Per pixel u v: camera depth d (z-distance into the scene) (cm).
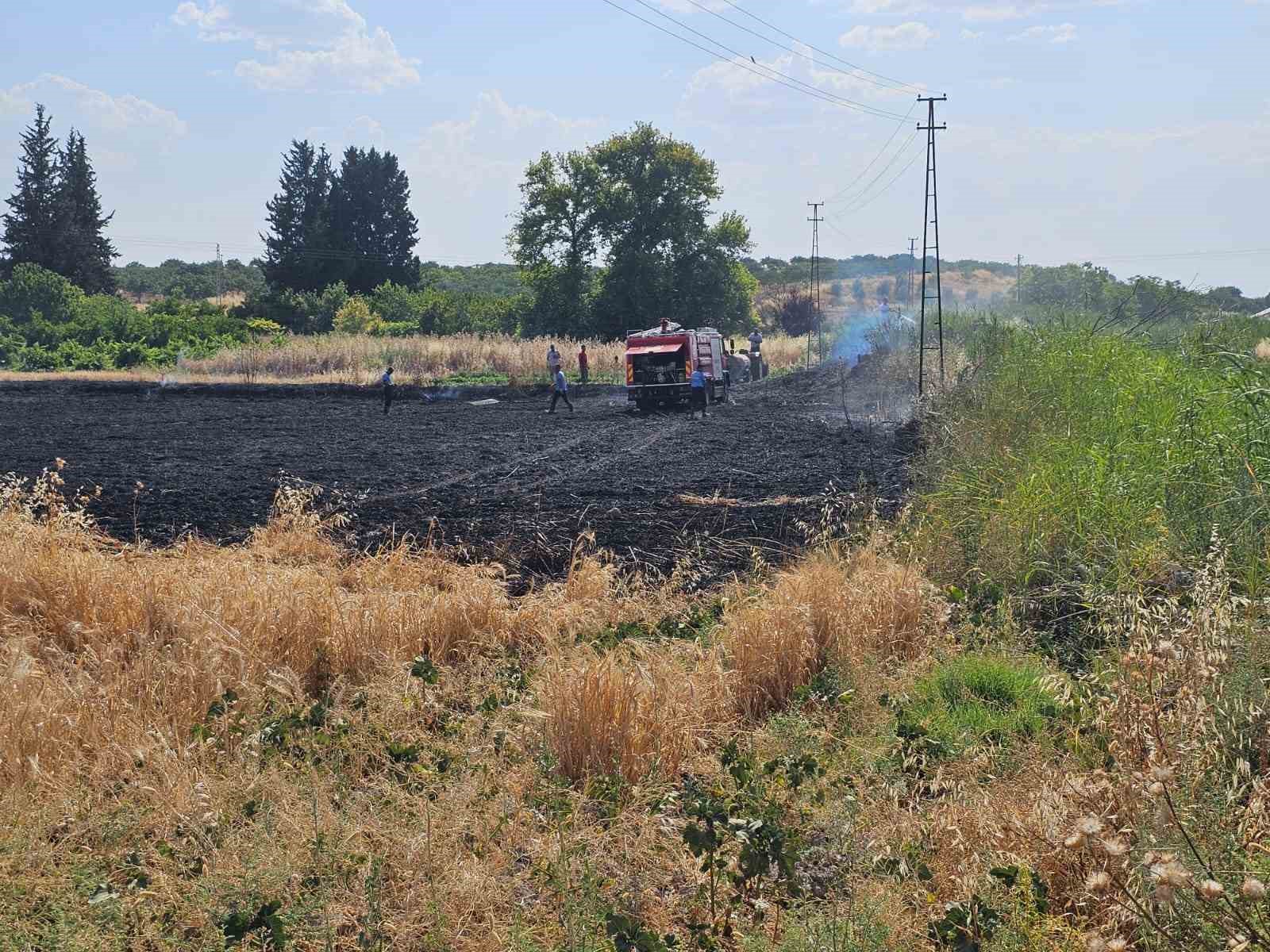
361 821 543
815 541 1143
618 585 999
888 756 614
